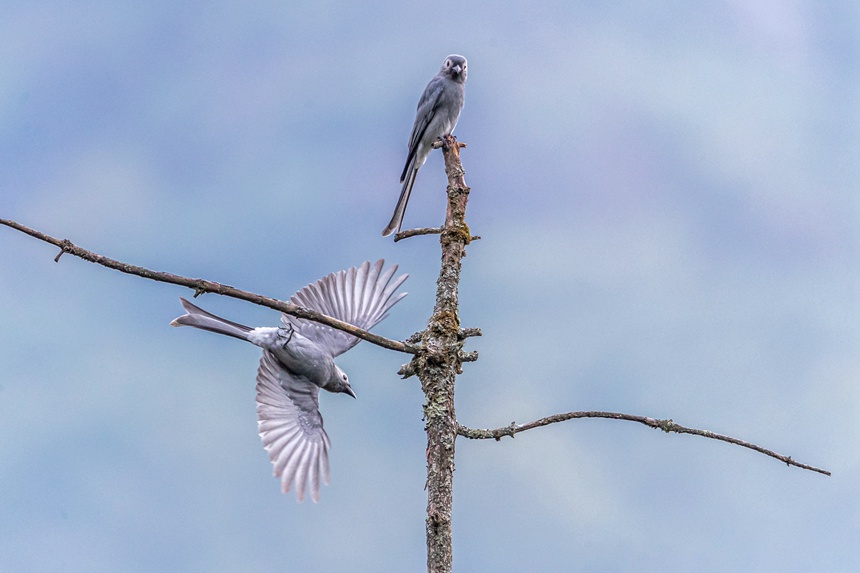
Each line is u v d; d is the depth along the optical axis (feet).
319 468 35.50
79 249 24.44
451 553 25.30
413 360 28.19
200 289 25.50
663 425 26.48
